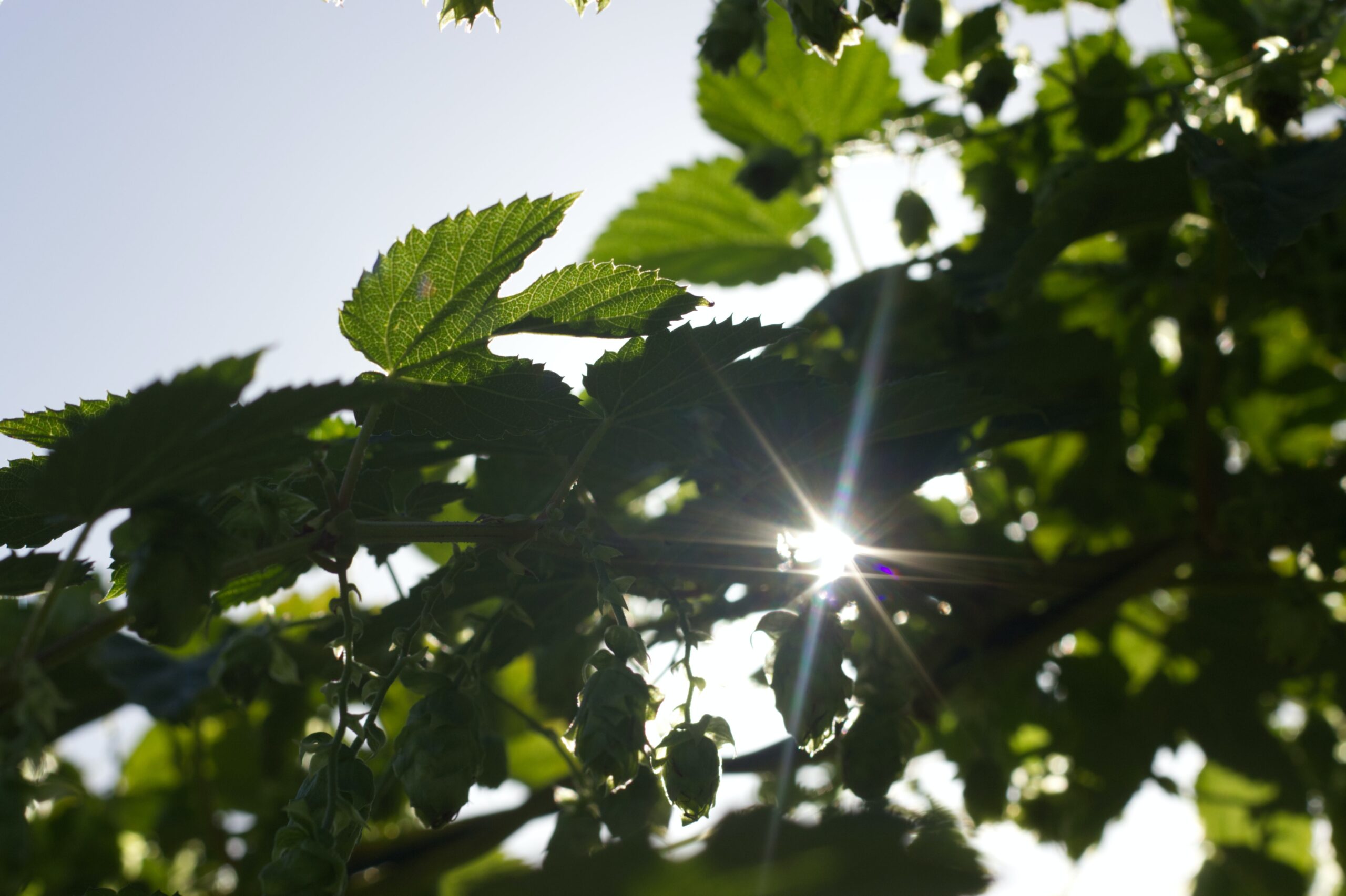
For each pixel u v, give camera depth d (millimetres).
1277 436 860
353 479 494
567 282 532
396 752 485
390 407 534
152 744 918
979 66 773
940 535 778
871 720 559
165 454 454
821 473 602
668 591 524
